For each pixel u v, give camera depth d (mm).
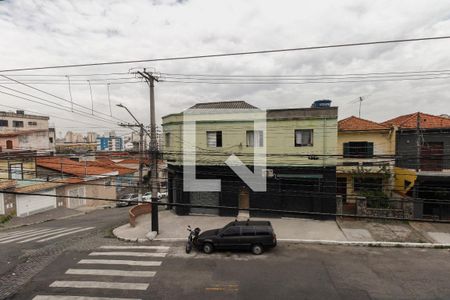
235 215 22625
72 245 17234
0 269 14008
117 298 11273
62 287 12164
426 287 11688
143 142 23781
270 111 21812
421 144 21891
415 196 21312
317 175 21219
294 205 21734
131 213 21125
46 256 15531
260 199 22172
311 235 17812
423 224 19406
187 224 20734
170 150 23875
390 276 12617
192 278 12773
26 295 11625
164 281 12547
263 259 14688
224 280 12531
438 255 14836
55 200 31484
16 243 17875
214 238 15547
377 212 20484
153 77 18234
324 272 13094
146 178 41531
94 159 51250
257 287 11891
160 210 25359
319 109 21062
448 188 21219
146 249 16312
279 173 21797
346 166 23594
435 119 24641
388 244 16125
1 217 25766
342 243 16500
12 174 28297
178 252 15797
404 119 26531
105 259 14945
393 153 23578
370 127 24281
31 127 54156
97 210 33250
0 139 37406
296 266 13781
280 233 18266
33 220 27000
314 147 21203
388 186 23109
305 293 11367
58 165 35719
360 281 12227
